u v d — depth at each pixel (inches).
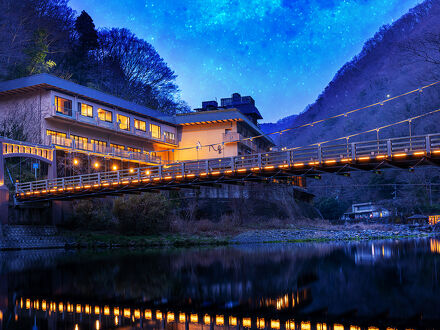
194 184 1472.7
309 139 7037.4
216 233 2044.8
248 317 592.7
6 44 2407.7
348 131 6112.2
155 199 1978.3
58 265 1138.0
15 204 1731.1
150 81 3745.1
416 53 2696.9
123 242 1785.2
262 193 2571.4
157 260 1237.1
